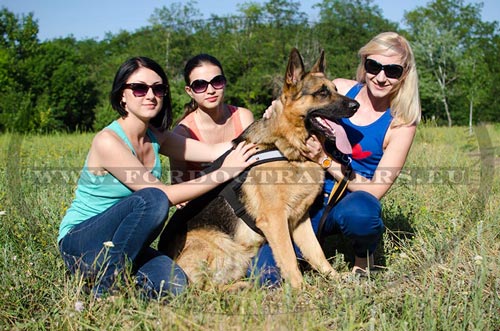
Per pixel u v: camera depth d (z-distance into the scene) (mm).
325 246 4254
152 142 3541
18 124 27531
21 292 2895
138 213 2971
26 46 38156
